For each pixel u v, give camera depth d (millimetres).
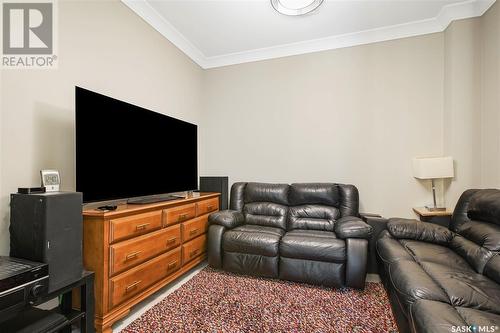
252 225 2869
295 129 3342
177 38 3033
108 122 1888
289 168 3359
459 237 1920
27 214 1229
